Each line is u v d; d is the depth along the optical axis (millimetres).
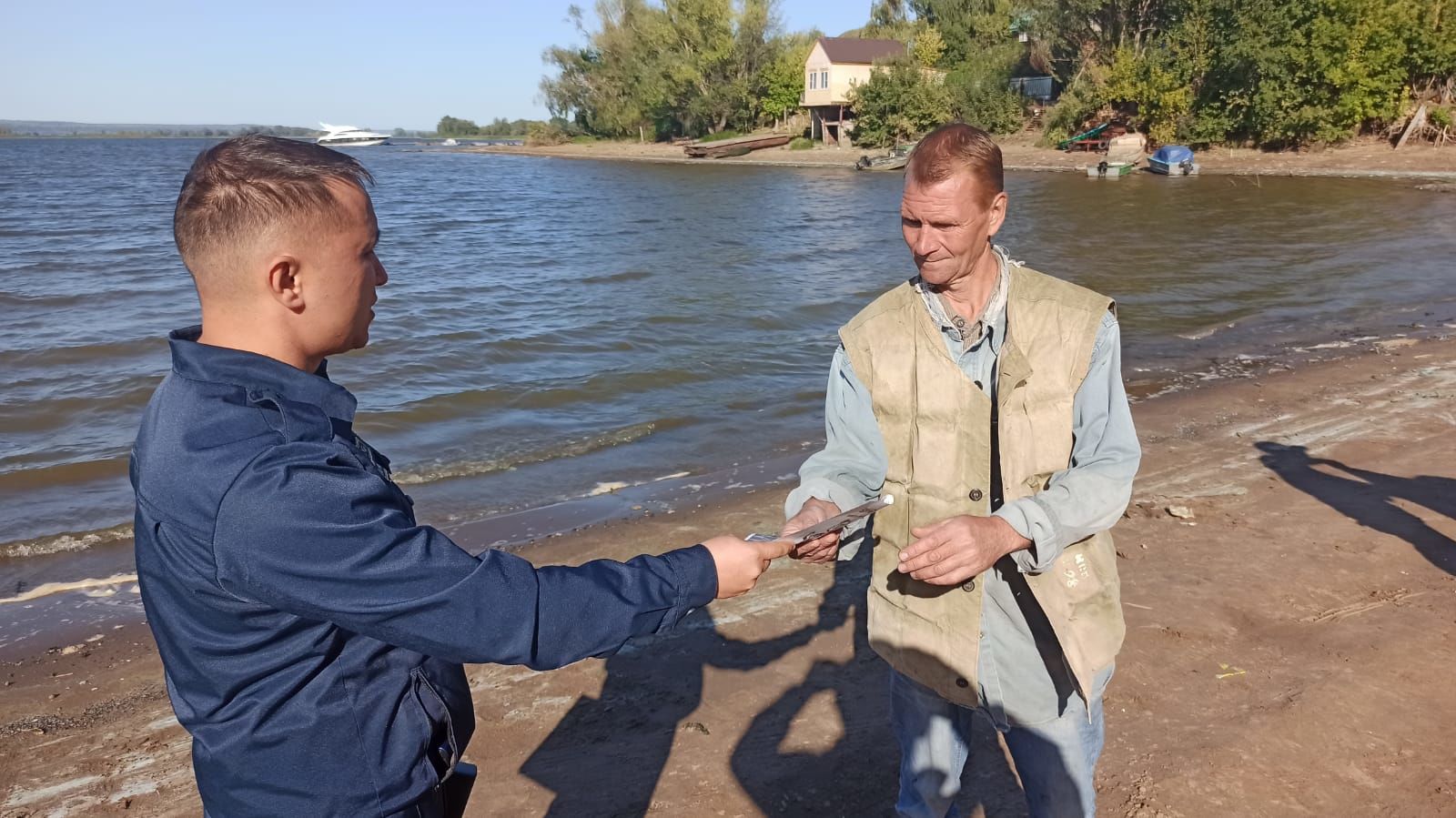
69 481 7105
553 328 12000
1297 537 5141
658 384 9602
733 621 4570
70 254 19469
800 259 18875
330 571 1307
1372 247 18234
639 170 57094
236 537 1280
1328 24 38156
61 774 3598
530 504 6508
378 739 1449
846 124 62312
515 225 26422
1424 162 35625
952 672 2268
